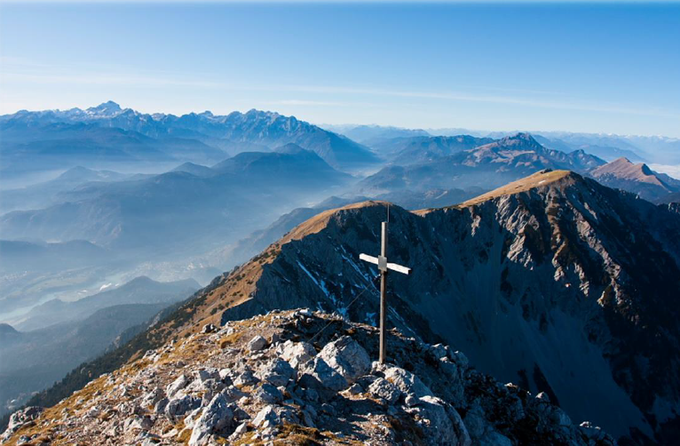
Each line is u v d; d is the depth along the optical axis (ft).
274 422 68.69
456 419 90.58
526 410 141.08
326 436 67.87
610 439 148.15
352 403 83.71
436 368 134.62
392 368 99.30
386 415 79.10
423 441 79.05
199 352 128.26
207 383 90.17
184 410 81.51
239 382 88.63
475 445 108.37
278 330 131.34
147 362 140.56
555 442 129.90
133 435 77.77
